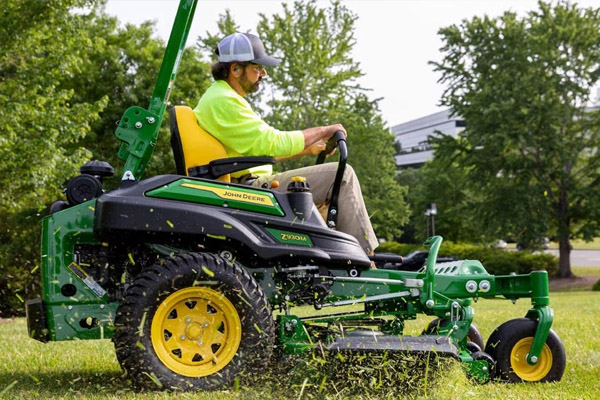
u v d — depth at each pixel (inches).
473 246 1664.6
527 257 1523.1
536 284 168.2
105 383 158.7
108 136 970.1
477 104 1409.9
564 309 527.8
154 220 143.3
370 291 161.9
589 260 2191.2
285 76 1092.5
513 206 1409.9
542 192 1407.5
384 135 1246.3
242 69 171.9
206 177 158.7
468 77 1471.5
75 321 149.3
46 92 598.2
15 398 136.9
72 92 614.2
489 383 161.2
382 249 1781.5
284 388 141.3
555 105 1405.0
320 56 1085.8
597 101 1438.2
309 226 154.8
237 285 143.0
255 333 143.9
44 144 564.4
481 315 422.6
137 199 144.4
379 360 138.1
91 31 1004.6
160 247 151.1
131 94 970.7
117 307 150.6
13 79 576.1
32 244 645.3
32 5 540.4
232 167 157.9
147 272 141.1
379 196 1441.9
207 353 143.4
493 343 167.0
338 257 155.6
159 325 140.5
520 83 1371.8
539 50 1400.1
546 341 168.2
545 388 158.2
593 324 348.5
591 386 161.9
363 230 167.6
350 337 144.3
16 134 564.4
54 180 597.3
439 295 163.6
